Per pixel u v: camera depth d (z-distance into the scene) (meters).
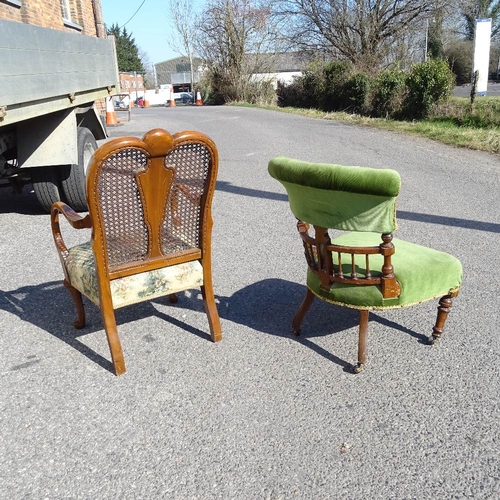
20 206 6.25
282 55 29.86
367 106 17.69
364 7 23.27
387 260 2.54
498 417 2.38
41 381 2.74
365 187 2.28
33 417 2.46
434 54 28.17
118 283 2.67
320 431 2.32
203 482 2.06
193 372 2.79
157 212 2.61
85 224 2.61
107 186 2.40
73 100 5.72
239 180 7.52
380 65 22.16
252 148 10.41
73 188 5.55
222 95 30.39
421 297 2.70
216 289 3.80
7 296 3.74
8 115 4.06
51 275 4.11
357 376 2.72
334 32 24.53
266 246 4.69
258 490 2.01
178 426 2.38
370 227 2.46
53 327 3.29
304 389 2.62
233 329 3.23
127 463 2.17
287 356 2.92
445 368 2.76
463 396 2.53
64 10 11.99
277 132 12.91
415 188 6.63
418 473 2.07
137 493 2.02
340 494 1.99
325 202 2.49
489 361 2.81
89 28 13.20
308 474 2.08
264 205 6.12
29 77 4.43
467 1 23.78
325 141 10.98
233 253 4.52
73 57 5.84
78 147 5.55
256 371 2.78
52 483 2.07
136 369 2.83
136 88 44.69
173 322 3.34
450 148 9.52
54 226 3.10
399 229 5.03
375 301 2.62
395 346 2.99
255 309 3.48
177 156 2.53
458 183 6.83
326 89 20.70
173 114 20.47
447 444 2.22
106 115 15.49
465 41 28.72
